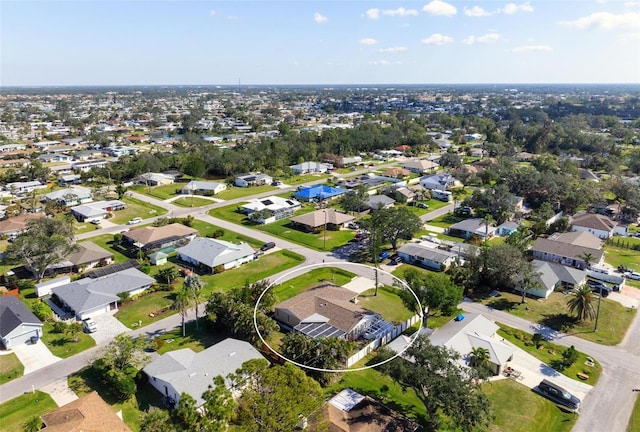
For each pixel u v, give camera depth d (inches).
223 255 3346.5
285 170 6692.9
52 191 5452.8
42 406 1839.3
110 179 5964.6
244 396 1595.7
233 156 6717.5
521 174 5246.1
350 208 4658.0
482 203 4608.8
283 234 4101.9
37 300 2728.8
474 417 1566.2
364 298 2874.0
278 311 2600.9
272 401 1467.8
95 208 4557.1
